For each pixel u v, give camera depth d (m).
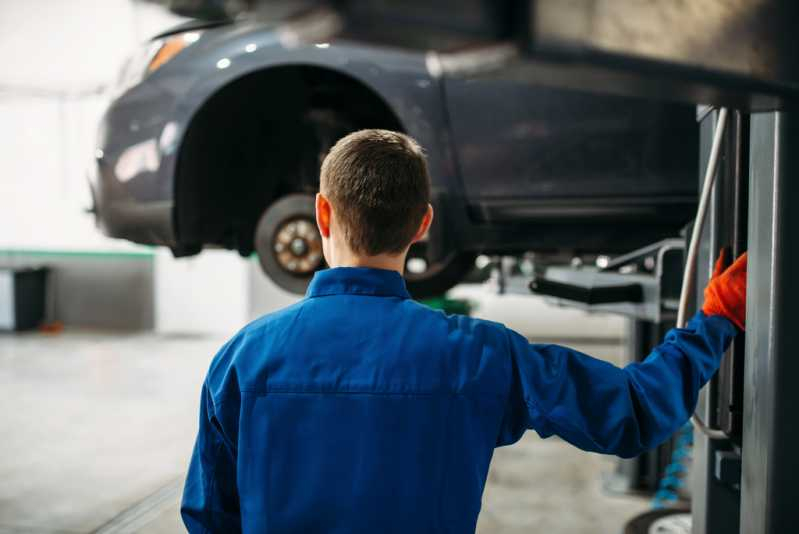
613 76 0.55
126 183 2.40
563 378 0.78
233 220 2.64
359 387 0.76
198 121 2.37
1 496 2.59
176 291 6.27
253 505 0.77
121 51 6.26
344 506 0.75
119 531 2.29
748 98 0.67
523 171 2.17
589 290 1.76
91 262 6.61
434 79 2.18
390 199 0.80
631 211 2.10
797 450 0.87
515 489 2.61
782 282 0.86
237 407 0.81
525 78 0.56
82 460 2.97
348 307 0.80
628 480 2.58
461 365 0.77
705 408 1.25
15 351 5.46
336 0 0.41
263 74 2.48
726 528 1.21
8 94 6.47
